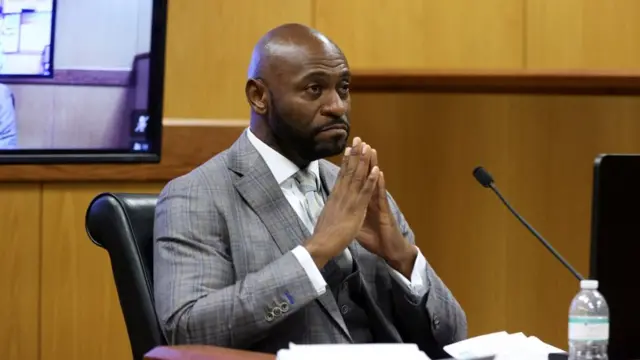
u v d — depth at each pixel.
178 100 12.95
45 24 11.37
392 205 8.69
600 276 5.88
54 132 11.47
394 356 5.52
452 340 7.98
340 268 7.76
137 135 11.68
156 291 7.26
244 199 7.62
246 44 13.10
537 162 15.33
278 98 7.61
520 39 14.54
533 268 15.25
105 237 7.48
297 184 7.92
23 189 12.37
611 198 5.89
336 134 7.61
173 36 13.00
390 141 15.30
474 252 15.25
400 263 7.79
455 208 15.29
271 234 7.52
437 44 14.48
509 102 15.33
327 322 7.43
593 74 14.14
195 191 7.57
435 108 15.32
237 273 7.36
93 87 11.55
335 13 14.34
